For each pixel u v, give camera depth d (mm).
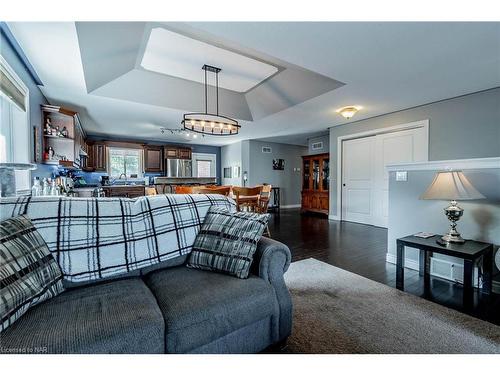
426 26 2057
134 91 3770
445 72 2934
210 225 1633
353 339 1459
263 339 1288
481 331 1529
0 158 2230
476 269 2152
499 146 3371
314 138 7242
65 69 2594
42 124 3135
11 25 1804
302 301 1917
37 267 1062
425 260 2361
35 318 938
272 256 1378
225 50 3146
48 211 1289
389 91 3539
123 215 1480
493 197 2072
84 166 6020
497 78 3094
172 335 1000
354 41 2291
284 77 3869
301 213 7035
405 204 2676
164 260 1509
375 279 2342
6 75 2037
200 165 8555
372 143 5059
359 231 4512
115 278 1373
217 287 1234
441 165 2369
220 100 4629
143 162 7312
